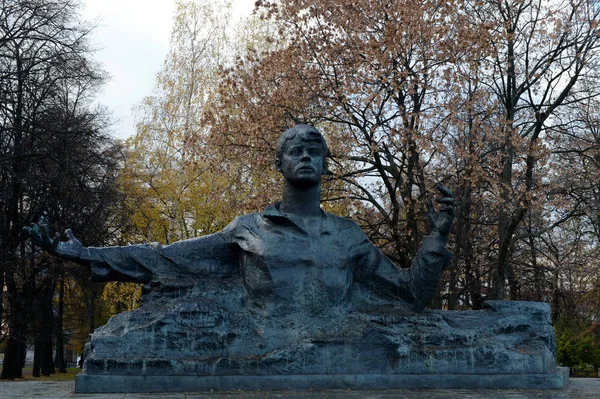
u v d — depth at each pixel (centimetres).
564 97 1862
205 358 720
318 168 809
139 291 2389
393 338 741
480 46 1599
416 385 730
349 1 1608
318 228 797
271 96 1727
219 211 2014
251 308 768
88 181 2269
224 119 1764
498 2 1828
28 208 2277
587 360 2191
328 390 710
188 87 2636
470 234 2106
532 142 1752
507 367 750
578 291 2659
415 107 1627
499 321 805
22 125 2105
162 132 2608
